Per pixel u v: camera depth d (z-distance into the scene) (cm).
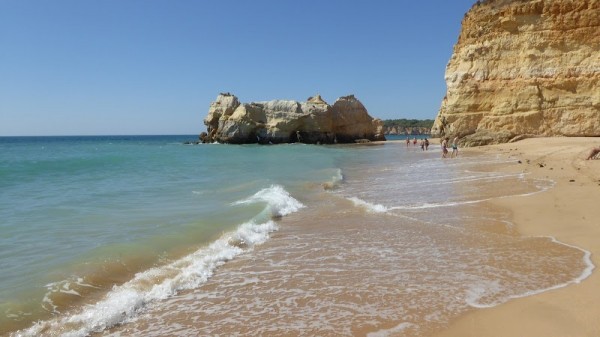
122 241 876
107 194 1588
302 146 6291
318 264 756
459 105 3928
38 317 539
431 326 493
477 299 562
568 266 670
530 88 3572
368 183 1853
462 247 812
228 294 628
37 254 787
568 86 3459
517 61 3691
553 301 537
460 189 1516
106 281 669
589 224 901
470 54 3938
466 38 4069
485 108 3806
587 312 501
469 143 3753
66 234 941
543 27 3588
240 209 1228
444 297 575
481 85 3838
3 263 734
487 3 3947
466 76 3938
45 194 1592
